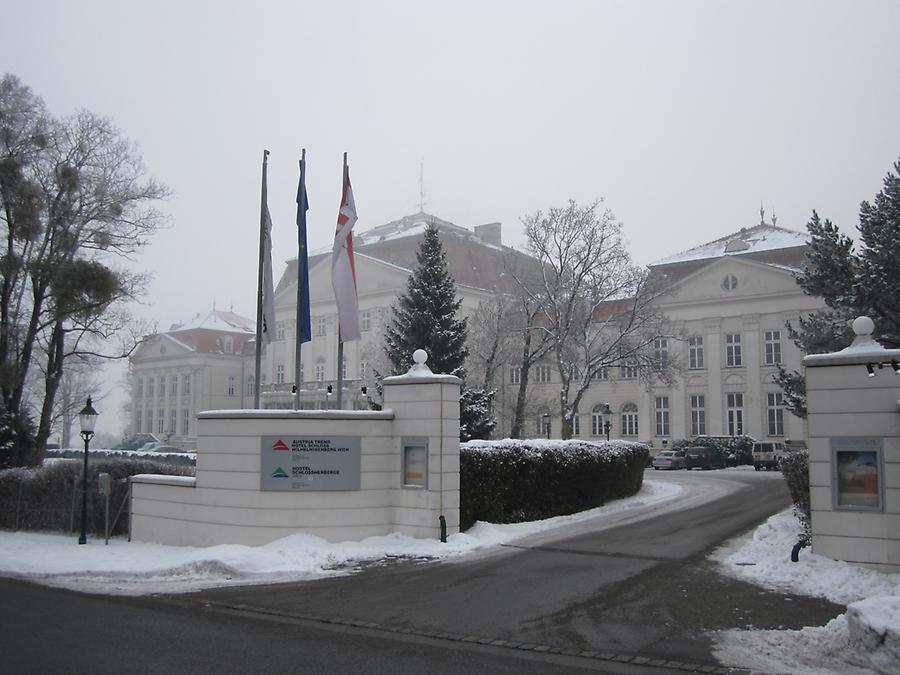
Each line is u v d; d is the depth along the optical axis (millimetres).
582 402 62938
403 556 15047
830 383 12680
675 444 55188
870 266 18281
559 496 20750
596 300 36594
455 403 16609
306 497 15883
